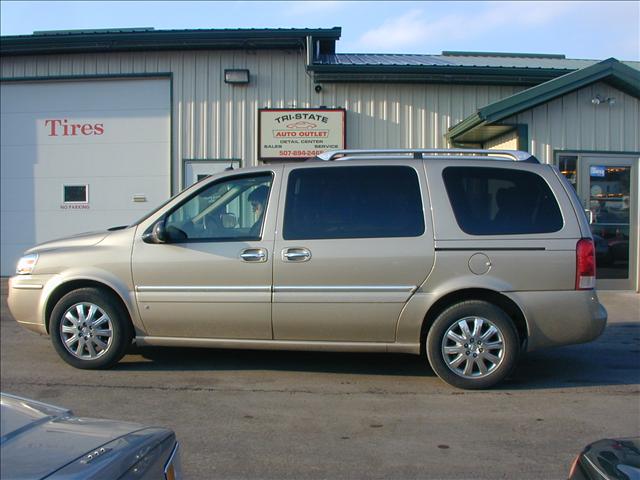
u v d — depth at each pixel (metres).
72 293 6.03
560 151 10.66
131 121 12.55
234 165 12.24
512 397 5.41
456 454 4.20
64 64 12.60
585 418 4.89
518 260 5.45
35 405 2.81
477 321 5.51
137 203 12.58
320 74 11.62
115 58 12.47
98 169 12.66
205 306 5.75
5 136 12.86
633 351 7.10
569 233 5.49
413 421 4.82
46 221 12.81
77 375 6.00
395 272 5.50
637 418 4.90
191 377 5.97
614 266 11.00
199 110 12.28
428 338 5.58
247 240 5.73
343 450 4.27
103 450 2.30
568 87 10.00
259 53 12.18
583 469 2.70
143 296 5.86
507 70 11.41
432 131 12.08
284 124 12.08
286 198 5.77
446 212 5.56
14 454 2.26
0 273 12.86
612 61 9.98
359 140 12.09
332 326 5.62
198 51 12.27
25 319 6.22
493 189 5.65
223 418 4.87
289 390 5.59
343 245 5.57
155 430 2.62
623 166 10.80
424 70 11.45
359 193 5.71
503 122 10.53
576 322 5.45
